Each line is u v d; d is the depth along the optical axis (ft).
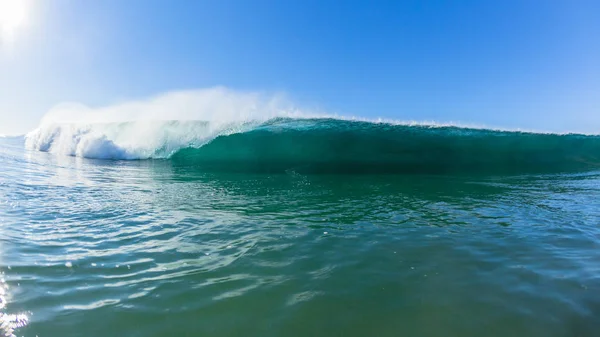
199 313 7.40
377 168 36.27
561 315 7.45
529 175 33.81
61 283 8.64
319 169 35.40
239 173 32.91
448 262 10.34
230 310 7.53
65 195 20.48
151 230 13.44
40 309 7.39
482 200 20.45
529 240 12.59
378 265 10.05
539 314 7.50
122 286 8.57
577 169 38.70
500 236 13.03
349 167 36.40
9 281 8.64
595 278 9.25
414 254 10.98
